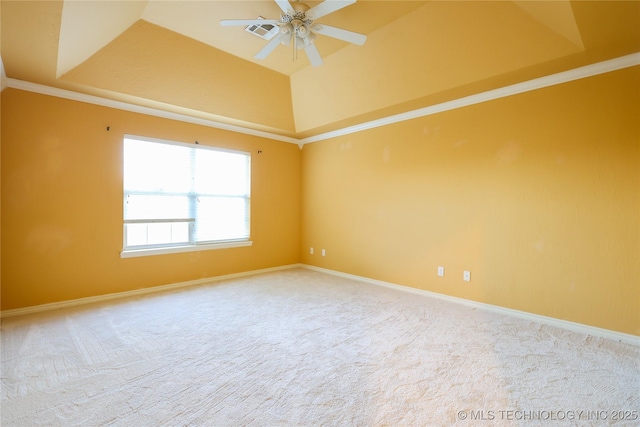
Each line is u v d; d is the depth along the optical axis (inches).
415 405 66.6
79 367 81.0
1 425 59.7
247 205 191.8
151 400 67.6
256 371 80.0
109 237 139.9
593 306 104.5
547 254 114.0
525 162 119.0
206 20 112.2
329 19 111.1
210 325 110.3
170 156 158.9
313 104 169.2
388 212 165.6
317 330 106.7
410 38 115.6
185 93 141.9
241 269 188.7
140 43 117.6
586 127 105.5
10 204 118.0
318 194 206.7
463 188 136.3
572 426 60.6
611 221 101.3
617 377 77.6
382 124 167.3
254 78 152.3
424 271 150.0
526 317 118.4
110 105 138.9
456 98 135.6
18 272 119.7
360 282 174.9
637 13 77.6
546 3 83.4
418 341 98.2
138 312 122.6
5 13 79.5
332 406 66.1
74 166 131.0
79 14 86.9
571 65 103.9
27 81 119.4
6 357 85.7
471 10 98.9
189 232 167.8
